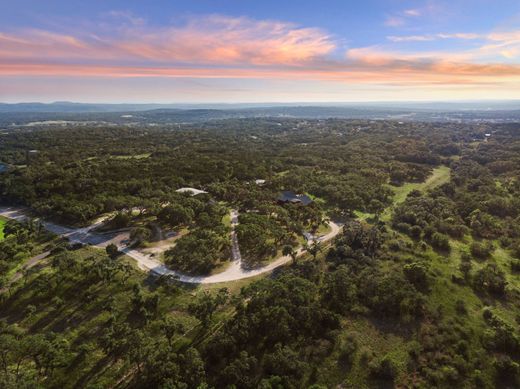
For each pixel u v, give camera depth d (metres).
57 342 50.59
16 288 66.56
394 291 62.16
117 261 77.25
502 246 87.12
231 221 105.94
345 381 45.94
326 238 95.38
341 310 59.75
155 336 55.25
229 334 51.91
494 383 45.69
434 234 87.69
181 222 100.56
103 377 47.38
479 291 65.75
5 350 46.50
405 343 52.72
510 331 52.50
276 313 54.81
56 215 105.69
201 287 69.50
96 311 61.03
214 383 45.84
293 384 44.66
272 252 84.62
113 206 107.56
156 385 44.78
